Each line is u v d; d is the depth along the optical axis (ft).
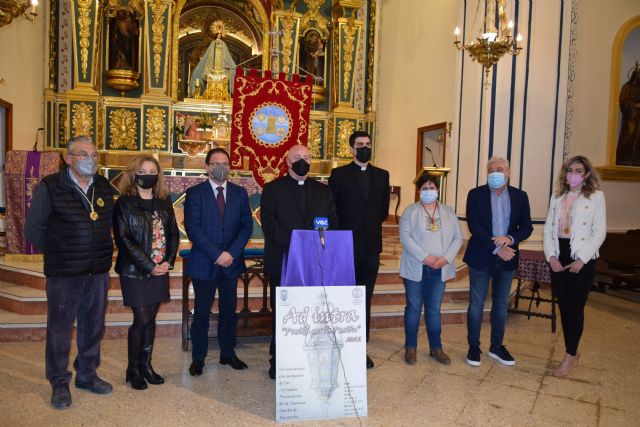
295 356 10.42
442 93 26.91
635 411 11.30
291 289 10.43
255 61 35.88
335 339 10.59
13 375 12.51
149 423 10.21
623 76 26.66
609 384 12.82
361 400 10.66
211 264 12.52
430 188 13.73
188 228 12.46
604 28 25.96
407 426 10.33
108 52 31.12
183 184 20.49
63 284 10.74
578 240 12.84
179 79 35.19
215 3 35.19
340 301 10.64
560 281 13.32
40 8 28.76
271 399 11.50
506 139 22.95
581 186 13.19
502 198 13.93
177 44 32.37
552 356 14.85
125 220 11.35
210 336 15.11
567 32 22.81
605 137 26.55
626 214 27.35
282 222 12.31
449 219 13.92
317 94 33.76
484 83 23.30
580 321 13.12
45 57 29.45
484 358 14.55
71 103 29.22
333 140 33.22
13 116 24.94
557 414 11.07
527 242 22.71
